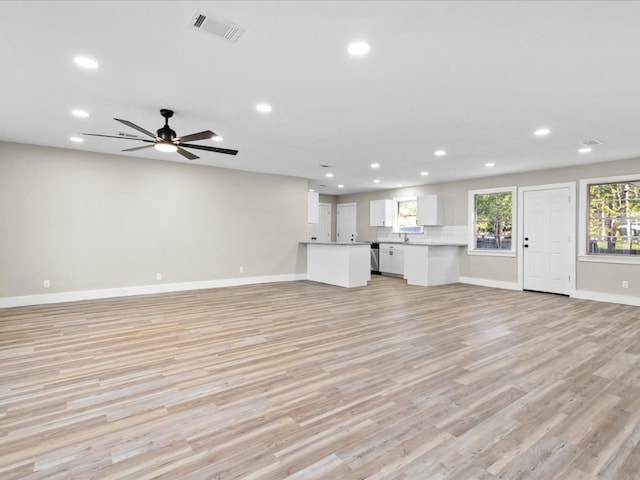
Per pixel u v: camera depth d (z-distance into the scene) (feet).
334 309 16.24
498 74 8.98
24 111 12.06
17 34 7.27
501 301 18.44
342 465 5.45
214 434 6.28
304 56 8.16
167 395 7.75
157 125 13.52
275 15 6.59
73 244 17.87
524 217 22.33
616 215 18.92
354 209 34.94
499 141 15.26
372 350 10.68
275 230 24.97
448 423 6.66
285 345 11.12
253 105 11.33
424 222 27.25
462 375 8.87
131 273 19.52
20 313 15.15
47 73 9.11
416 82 9.51
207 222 22.04
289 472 5.28
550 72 8.82
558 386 8.27
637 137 14.43
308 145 16.31
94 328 12.91
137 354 10.25
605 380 8.61
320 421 6.72
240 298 18.81
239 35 7.29
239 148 17.01
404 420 6.77
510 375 8.89
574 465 5.48
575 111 11.55
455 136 14.60
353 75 9.13
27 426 6.50
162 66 8.71
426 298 19.13
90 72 9.05
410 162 19.84
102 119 12.87
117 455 5.68
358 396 7.74
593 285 19.34
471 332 12.63
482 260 24.44
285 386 8.23
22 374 8.80
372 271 31.73
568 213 20.38
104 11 6.49
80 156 18.01
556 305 17.53
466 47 7.68
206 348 10.79
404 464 5.48
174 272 20.92
